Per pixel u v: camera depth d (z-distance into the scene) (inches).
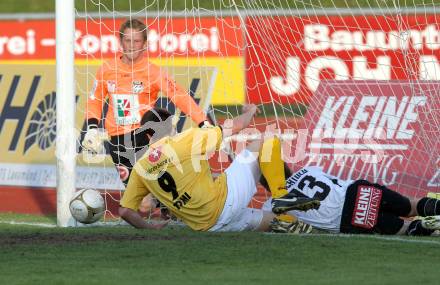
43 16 2345.0
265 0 1521.9
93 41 1967.3
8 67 1627.7
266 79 1557.6
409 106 1320.1
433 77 1437.0
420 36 1478.8
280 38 1557.6
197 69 1441.9
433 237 1011.3
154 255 860.0
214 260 832.9
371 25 1708.9
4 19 2364.7
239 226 1038.4
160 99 1391.5
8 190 1531.7
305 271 776.3
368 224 1029.2
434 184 1267.2
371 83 1363.2
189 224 1032.8
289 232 1032.2
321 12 1656.0
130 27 1213.7
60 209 1137.4
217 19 1637.6
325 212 1040.8
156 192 1027.9
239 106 1627.7
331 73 1667.1
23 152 1562.5
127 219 1051.9
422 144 1291.8
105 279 738.8
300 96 1583.4
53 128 1536.7
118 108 1218.6
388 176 1304.1
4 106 1604.3
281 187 1021.8
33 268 794.2
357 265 808.3
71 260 834.8
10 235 1006.4
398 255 866.1
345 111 1360.7
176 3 2215.8
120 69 1221.1
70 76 1129.4
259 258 843.4
